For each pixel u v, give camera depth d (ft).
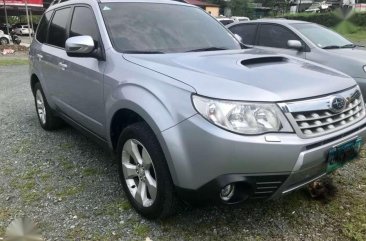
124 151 10.37
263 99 8.08
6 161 13.93
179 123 8.36
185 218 10.04
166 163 8.93
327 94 8.87
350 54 21.27
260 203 10.78
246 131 7.88
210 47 12.32
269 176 8.11
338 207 10.58
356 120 9.68
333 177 12.38
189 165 8.29
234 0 207.72
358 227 9.61
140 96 9.36
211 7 190.80
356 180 12.21
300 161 8.10
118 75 10.45
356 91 10.08
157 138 8.79
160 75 9.36
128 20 12.28
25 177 12.56
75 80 12.82
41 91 16.88
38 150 14.98
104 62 11.28
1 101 24.71
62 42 14.61
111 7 12.60
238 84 8.45
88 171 12.96
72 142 15.83
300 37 23.08
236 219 10.04
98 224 9.83
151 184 9.52
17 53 70.33
